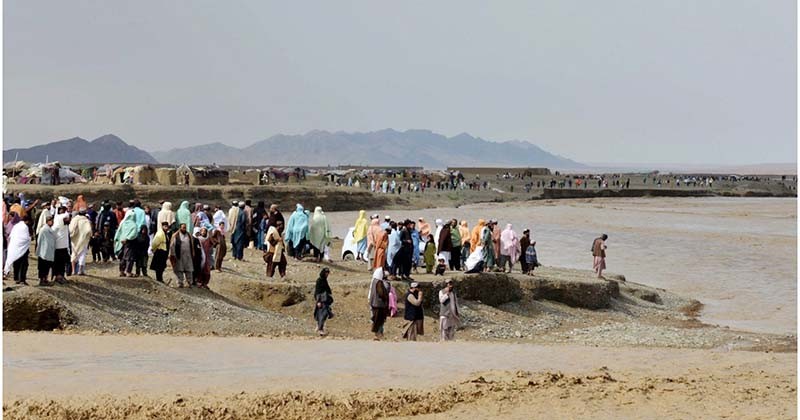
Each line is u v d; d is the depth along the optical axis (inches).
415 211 4188.0
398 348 833.5
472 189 5575.8
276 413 572.7
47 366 693.3
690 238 2738.7
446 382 652.7
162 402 581.9
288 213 3939.5
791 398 620.1
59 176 3722.9
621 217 3715.6
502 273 1374.3
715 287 1738.4
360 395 604.4
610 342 1138.0
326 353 789.9
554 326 1263.5
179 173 4116.6
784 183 6889.8
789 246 2480.3
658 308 1475.1
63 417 559.2
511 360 764.6
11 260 1023.6
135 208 1190.3
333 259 1614.2
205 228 1198.3
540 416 573.0
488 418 568.7
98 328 952.3
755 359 792.9
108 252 1317.7
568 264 2091.5
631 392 631.8
